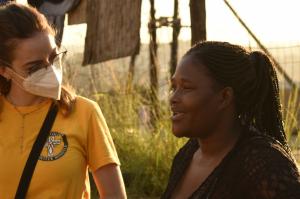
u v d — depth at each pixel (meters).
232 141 2.16
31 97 2.95
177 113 2.16
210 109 2.14
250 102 2.18
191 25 8.46
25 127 2.93
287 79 8.71
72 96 2.99
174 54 9.26
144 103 8.57
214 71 2.13
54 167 2.86
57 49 2.94
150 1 9.91
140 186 7.49
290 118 7.23
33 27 2.88
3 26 2.88
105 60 9.11
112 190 2.96
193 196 2.14
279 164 1.95
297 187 1.91
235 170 2.04
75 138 2.92
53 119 2.94
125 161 7.74
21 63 2.88
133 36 8.85
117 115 8.37
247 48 2.25
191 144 2.36
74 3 9.15
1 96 2.99
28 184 2.85
